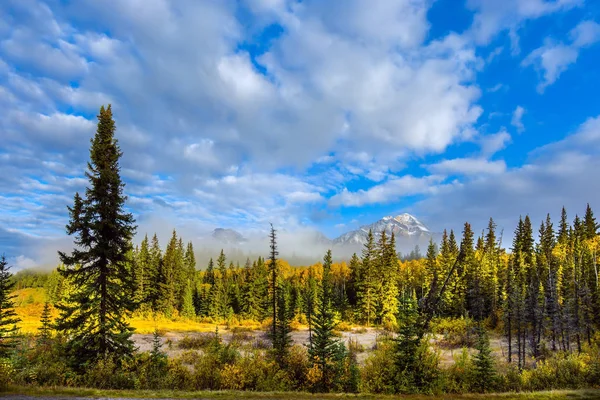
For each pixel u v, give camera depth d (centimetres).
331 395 1539
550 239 7981
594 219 8025
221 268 10731
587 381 2236
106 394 1291
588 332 4297
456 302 6825
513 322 4922
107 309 2345
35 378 1598
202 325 7106
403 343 2219
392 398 1530
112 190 2388
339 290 9575
